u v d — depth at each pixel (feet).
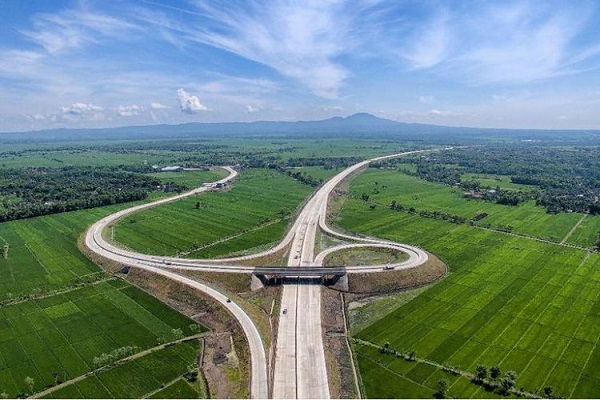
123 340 509.35
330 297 622.54
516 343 492.13
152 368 456.86
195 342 505.25
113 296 621.31
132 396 415.23
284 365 458.91
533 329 519.60
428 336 512.63
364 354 481.87
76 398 413.39
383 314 571.69
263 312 582.76
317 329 531.91
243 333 510.99
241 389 422.00
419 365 458.50
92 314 568.82
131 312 574.97
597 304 576.20
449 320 546.26
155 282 654.94
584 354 469.57
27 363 467.93
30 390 423.23
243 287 654.53
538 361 459.73
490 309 569.23
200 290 617.62
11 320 555.28
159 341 504.43
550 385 422.82
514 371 440.86
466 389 418.92
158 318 559.79
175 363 465.47
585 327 521.65
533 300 590.14
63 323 546.67
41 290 635.25
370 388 424.05
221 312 564.30
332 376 442.09
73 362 468.75
